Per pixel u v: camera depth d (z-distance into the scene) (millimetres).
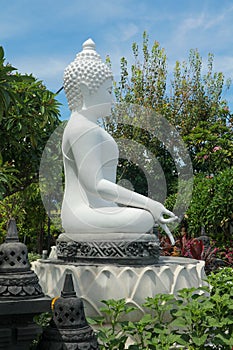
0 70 4898
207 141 12578
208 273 7602
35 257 9039
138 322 3797
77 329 2982
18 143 6887
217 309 3826
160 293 4211
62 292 3092
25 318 2961
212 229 10312
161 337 3551
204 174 12148
